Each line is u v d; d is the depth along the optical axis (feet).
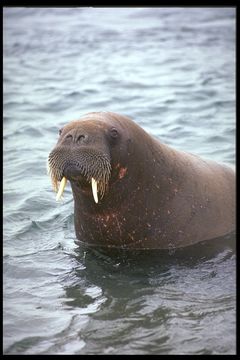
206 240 88.33
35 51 256.11
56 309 70.74
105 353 61.57
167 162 86.69
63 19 327.67
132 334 65.00
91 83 197.16
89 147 75.77
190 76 203.31
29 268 81.56
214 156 124.98
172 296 73.82
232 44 253.85
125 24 309.63
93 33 288.92
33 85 198.70
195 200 88.12
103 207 83.41
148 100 173.78
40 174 118.52
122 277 79.25
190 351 61.82
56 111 166.81
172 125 149.18
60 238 91.61
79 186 79.77
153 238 85.87
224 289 75.72
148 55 240.32
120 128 81.20
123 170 81.41
